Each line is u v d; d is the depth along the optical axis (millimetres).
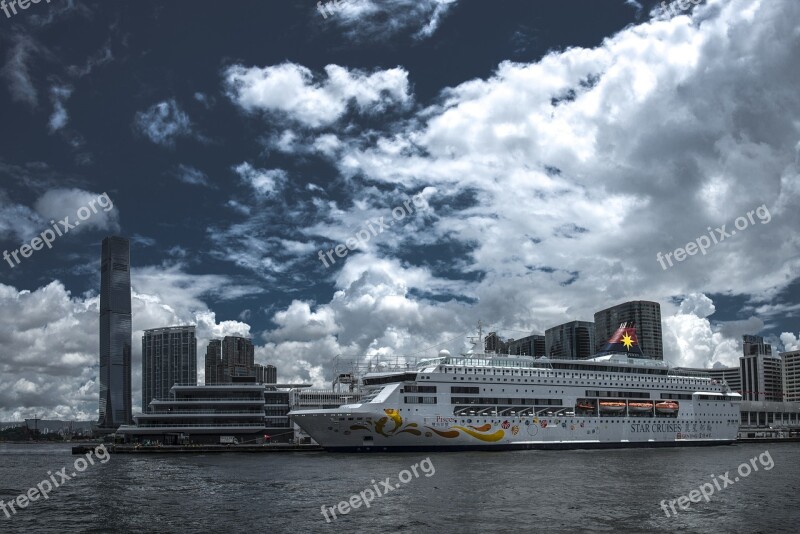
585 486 86312
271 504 74938
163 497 81062
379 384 141500
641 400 160250
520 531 61406
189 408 179375
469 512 69500
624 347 170375
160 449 159375
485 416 139000
